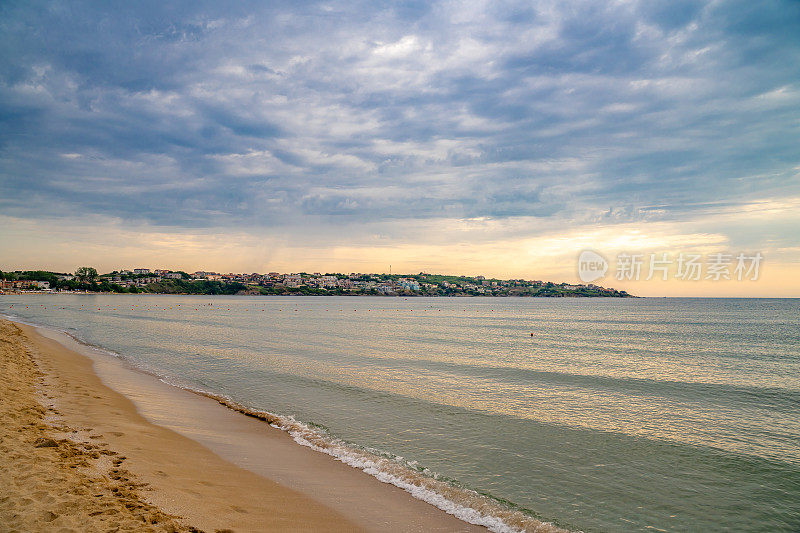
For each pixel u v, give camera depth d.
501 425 16.28
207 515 8.10
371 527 8.76
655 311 130.38
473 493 10.74
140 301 171.25
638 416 17.86
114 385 20.34
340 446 13.74
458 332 57.06
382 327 64.81
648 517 9.84
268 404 18.66
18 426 11.41
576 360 33.22
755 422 17.22
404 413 17.66
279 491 10.07
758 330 63.28
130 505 7.78
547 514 9.84
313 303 198.00
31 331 43.03
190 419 15.65
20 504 7.26
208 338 44.78
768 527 9.52
